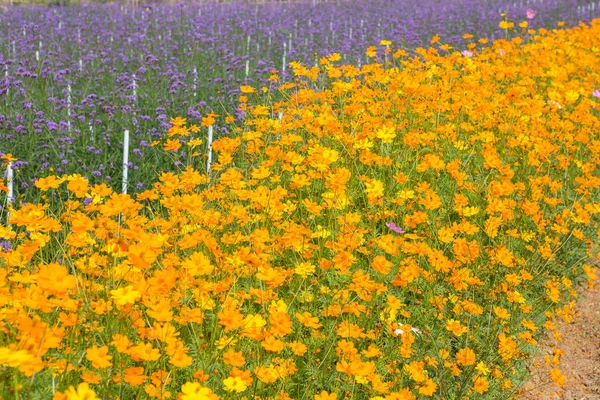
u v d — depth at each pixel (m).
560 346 5.52
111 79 10.14
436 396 4.18
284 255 4.75
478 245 5.11
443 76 8.30
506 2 24.25
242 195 4.57
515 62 11.00
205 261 3.16
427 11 20.23
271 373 3.17
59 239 4.62
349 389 3.79
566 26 19.80
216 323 3.61
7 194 5.35
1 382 2.64
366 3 22.33
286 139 5.86
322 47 13.64
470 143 7.26
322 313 4.14
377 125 6.54
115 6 19.38
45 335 2.51
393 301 3.93
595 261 6.78
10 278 2.84
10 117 7.65
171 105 8.82
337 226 5.29
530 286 5.60
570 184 7.51
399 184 6.33
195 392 2.47
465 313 4.67
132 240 3.60
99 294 3.29
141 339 3.38
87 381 2.75
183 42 13.35
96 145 7.36
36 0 19.61
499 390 4.44
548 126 7.85
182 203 3.51
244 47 13.34
